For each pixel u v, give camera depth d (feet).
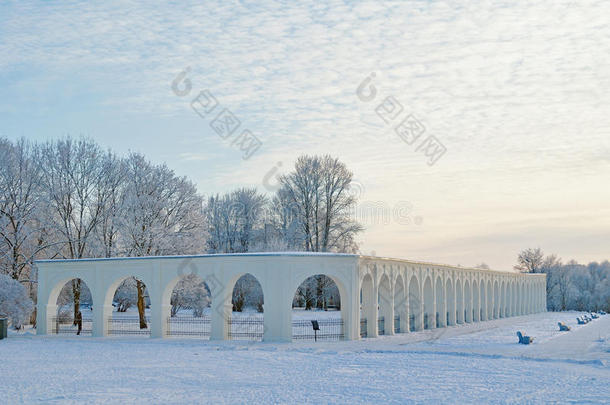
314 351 104.83
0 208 176.55
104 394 63.36
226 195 262.88
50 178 181.06
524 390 65.87
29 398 60.90
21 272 181.88
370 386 68.59
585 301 446.19
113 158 188.34
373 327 137.80
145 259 132.05
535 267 453.99
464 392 64.64
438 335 145.18
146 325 159.63
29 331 153.89
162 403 58.70
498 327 182.50
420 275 165.48
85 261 137.08
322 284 239.30
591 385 69.15
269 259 121.90
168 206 179.73
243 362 90.33
